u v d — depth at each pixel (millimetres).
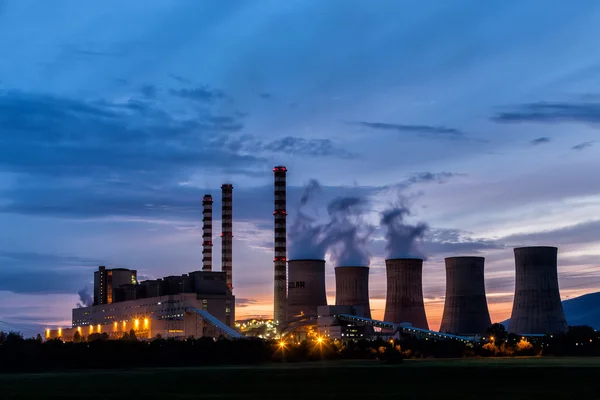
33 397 150250
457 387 166125
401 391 158500
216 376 195125
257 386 169125
